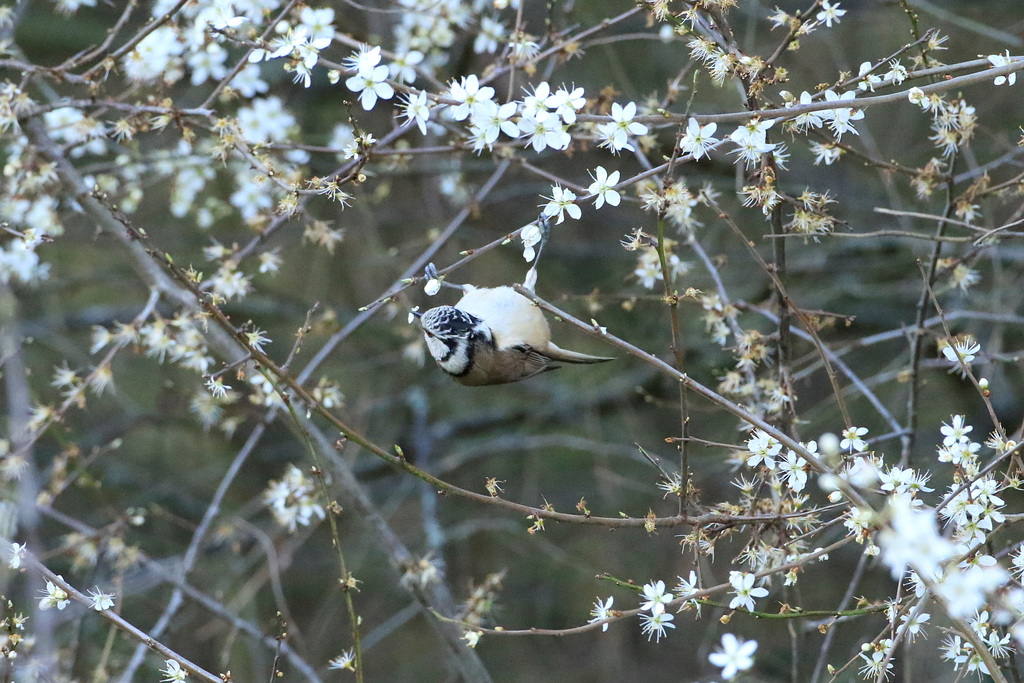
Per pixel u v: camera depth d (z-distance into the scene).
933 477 9.44
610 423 16.47
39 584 8.94
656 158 10.94
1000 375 13.44
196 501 15.90
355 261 14.74
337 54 10.49
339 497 10.18
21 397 9.70
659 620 5.86
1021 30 11.80
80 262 15.28
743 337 7.85
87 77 8.33
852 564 14.77
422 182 14.39
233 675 14.16
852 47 13.70
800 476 6.04
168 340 8.75
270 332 16.02
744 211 13.83
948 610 4.82
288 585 16.59
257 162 7.86
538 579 16.72
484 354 8.29
